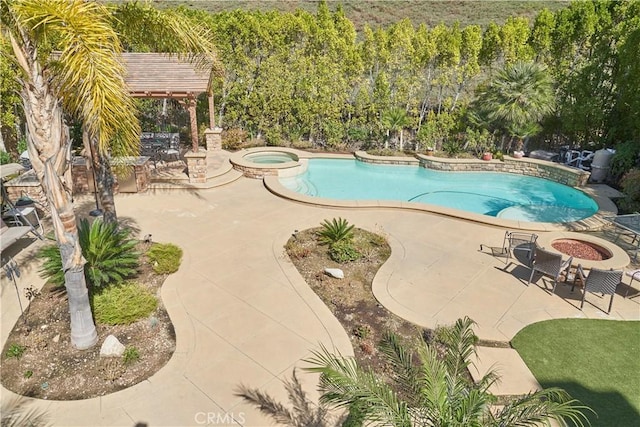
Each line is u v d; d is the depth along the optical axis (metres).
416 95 22.03
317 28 22.41
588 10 19.47
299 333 7.47
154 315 7.83
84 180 14.42
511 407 4.30
